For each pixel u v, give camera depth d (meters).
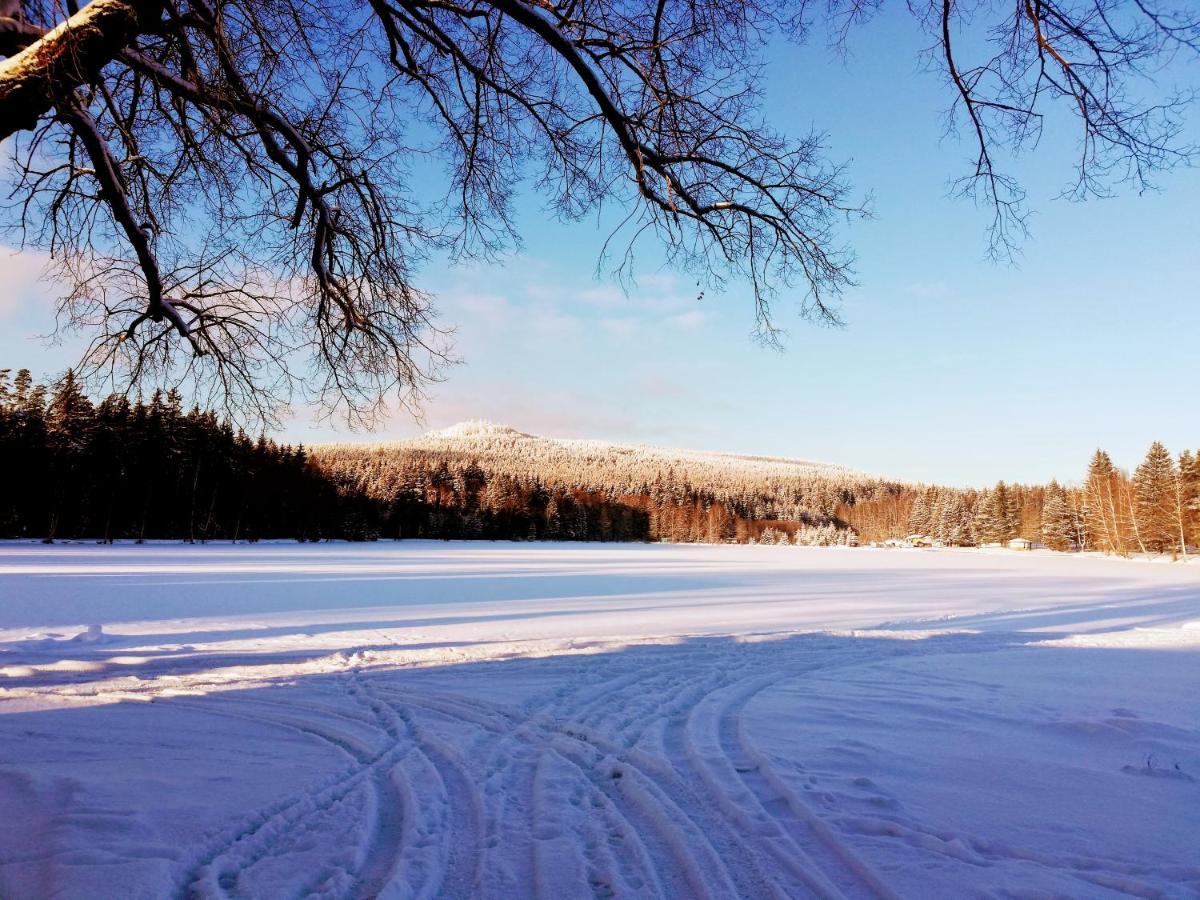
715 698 5.93
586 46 3.40
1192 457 56.16
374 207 4.34
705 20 3.40
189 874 2.47
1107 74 2.82
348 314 4.43
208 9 3.06
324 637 9.41
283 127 3.53
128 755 3.81
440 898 2.41
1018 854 2.76
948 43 3.08
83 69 2.61
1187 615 15.27
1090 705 5.64
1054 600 19.02
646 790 3.54
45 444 39.41
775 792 3.52
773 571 32.50
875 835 2.92
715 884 2.51
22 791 3.12
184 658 7.39
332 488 64.62
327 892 2.38
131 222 3.48
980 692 6.20
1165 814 3.21
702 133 3.61
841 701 5.76
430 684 6.31
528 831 3.02
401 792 3.46
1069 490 78.06
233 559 29.73
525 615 12.92
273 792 3.30
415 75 3.72
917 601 18.08
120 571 20.94
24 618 10.57
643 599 16.81
